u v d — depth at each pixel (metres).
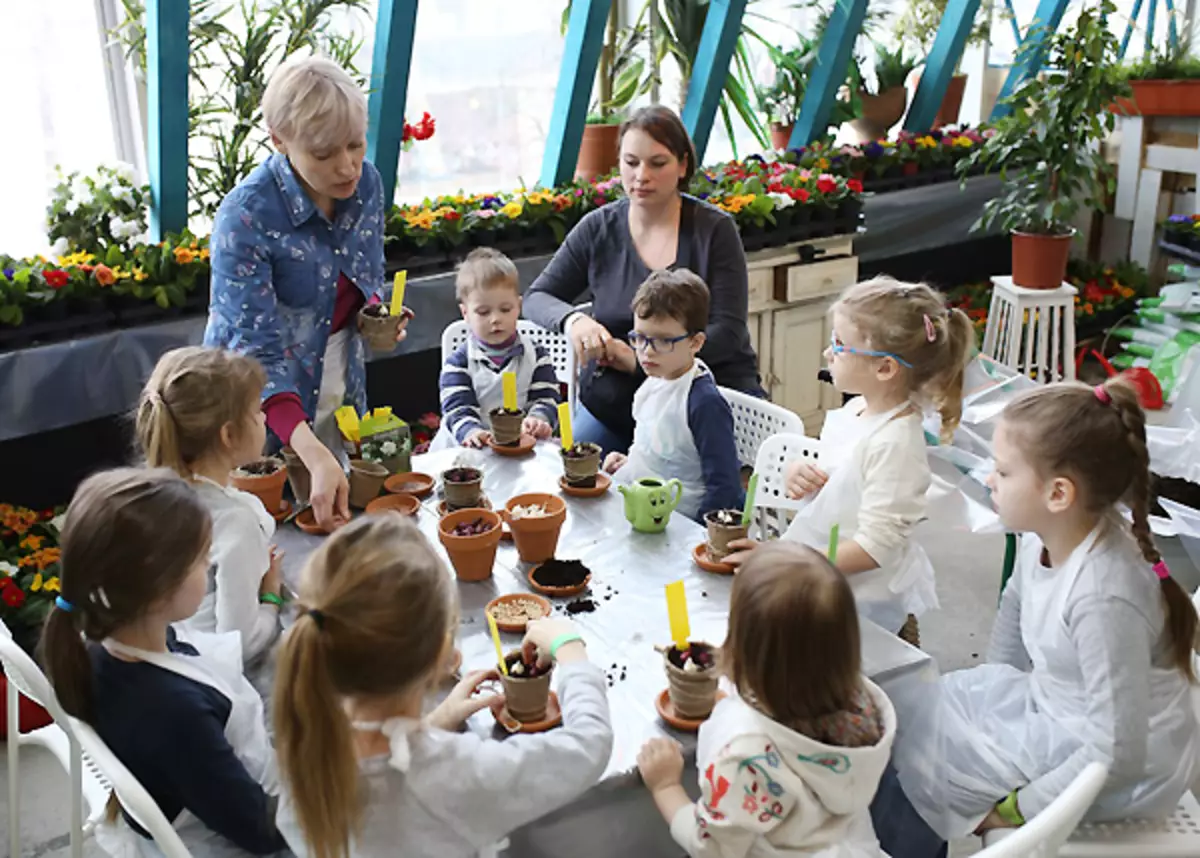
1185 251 4.34
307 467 1.97
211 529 1.39
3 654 1.52
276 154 2.13
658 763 1.31
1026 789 1.55
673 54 4.13
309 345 2.18
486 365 2.60
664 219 2.66
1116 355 4.88
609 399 2.61
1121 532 1.57
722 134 4.75
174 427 1.61
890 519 1.81
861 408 2.01
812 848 1.25
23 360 2.72
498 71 3.90
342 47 3.23
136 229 3.00
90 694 1.34
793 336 4.07
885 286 1.89
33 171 3.14
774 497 2.19
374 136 3.34
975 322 4.74
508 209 3.53
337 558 1.20
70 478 3.05
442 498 2.05
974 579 3.13
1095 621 1.51
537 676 1.35
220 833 1.34
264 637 1.64
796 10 4.50
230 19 3.11
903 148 4.60
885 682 1.53
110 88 3.22
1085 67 4.05
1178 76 4.76
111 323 2.90
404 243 3.41
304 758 1.14
